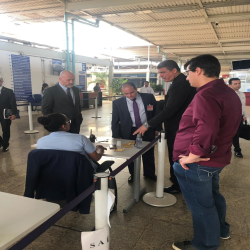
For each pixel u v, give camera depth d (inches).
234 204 102.8
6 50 366.9
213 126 51.7
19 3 312.7
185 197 65.7
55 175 70.1
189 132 61.3
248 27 398.0
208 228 65.4
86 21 361.7
